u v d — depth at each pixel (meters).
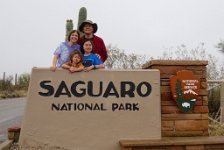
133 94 4.52
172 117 4.60
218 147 4.28
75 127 4.41
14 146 4.40
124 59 12.84
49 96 4.43
